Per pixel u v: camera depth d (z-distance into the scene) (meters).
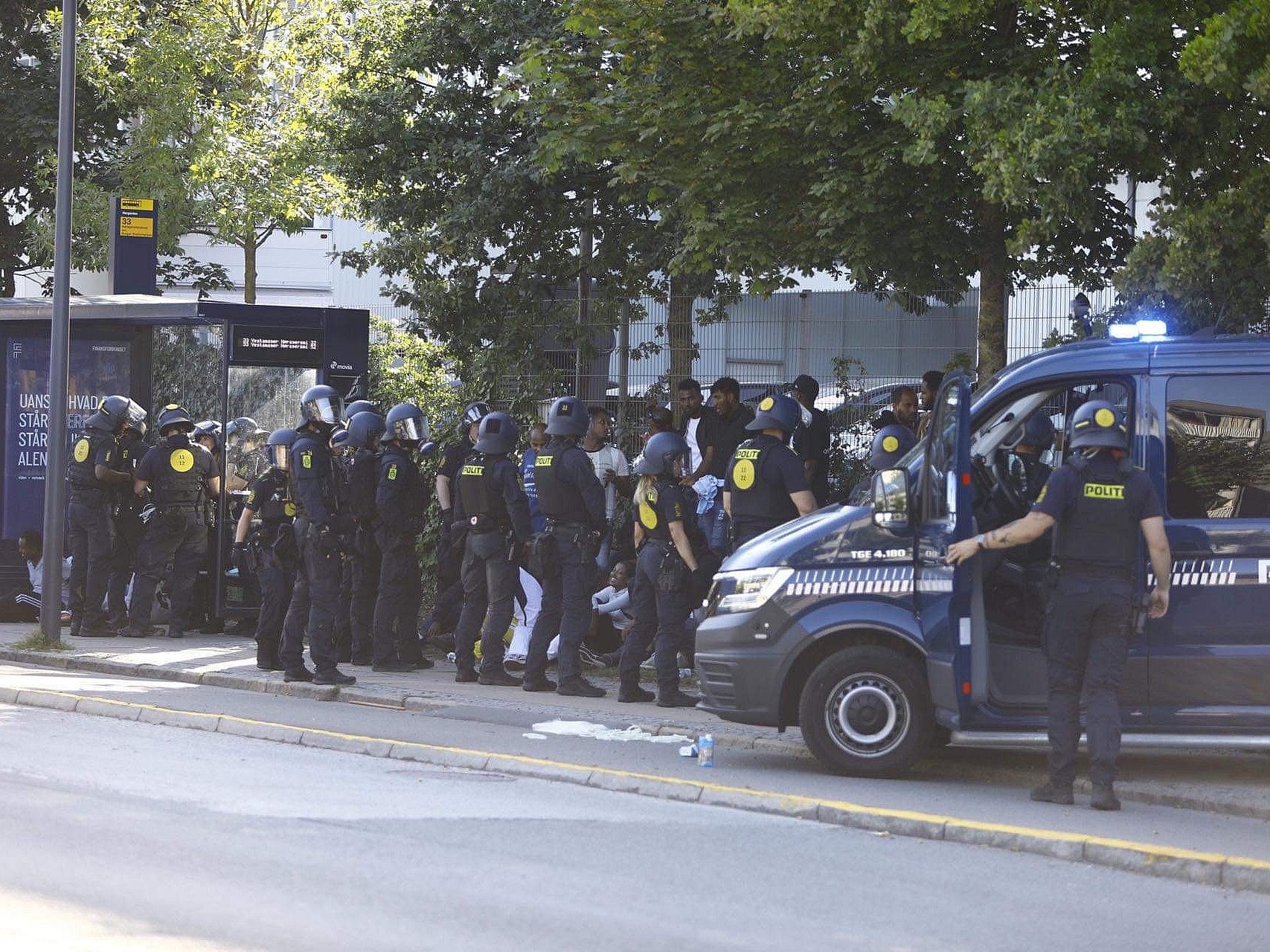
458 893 10.48
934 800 13.79
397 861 11.38
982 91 18.73
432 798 13.80
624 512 25.34
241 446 26.67
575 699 19.92
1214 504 14.19
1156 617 13.73
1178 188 20.06
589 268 29.50
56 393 23.61
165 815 12.73
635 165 22.64
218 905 10.05
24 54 48.44
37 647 23.56
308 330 27.16
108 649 24.09
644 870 11.29
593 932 9.62
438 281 30.98
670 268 23.28
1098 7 19.50
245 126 41.50
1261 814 13.32
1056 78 19.19
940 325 25.69
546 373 29.67
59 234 23.33
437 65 30.34
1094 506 13.29
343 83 38.88
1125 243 24.52
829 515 15.38
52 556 23.70
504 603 21.05
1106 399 14.66
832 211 21.34
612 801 13.90
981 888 11.02
